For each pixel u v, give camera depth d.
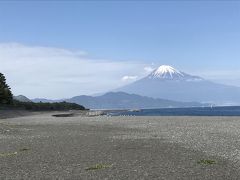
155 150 35.44
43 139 47.31
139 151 34.84
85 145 40.00
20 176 24.41
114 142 42.56
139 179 23.08
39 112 179.75
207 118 99.19
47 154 33.72
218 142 41.09
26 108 185.12
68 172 25.50
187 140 43.75
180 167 26.64
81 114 177.75
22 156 32.78
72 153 34.09
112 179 23.22
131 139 45.81
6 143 43.31
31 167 27.50
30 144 41.81
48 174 24.94
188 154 32.59
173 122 82.75
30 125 79.94
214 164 27.67
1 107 160.25
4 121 100.25
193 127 65.62
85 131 60.62
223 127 64.31
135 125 75.00
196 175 24.05
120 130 62.06
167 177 23.53
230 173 24.58
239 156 31.14
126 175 24.23
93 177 23.86
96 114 178.62
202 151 34.28
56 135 53.22
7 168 27.25
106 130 62.53
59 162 29.44
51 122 93.69
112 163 28.59
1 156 33.00
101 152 34.47
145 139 45.66
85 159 30.66
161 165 27.50
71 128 69.00
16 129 64.44
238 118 96.50
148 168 26.44
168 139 45.31
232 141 41.88
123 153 33.69
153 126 70.56
